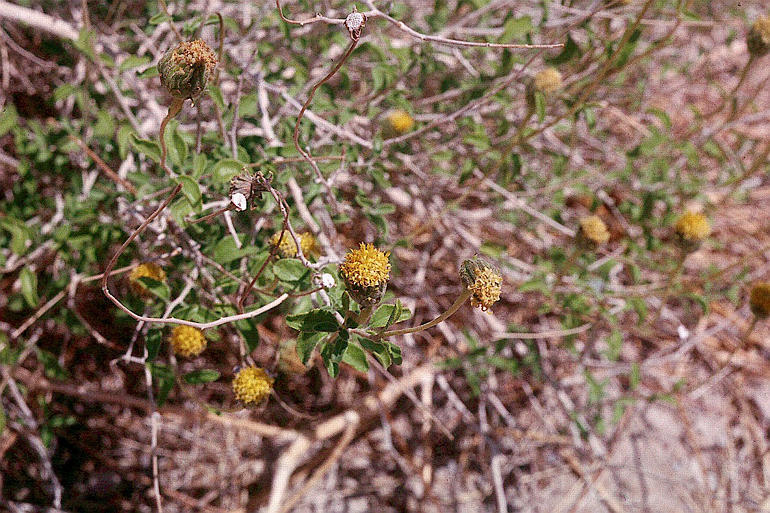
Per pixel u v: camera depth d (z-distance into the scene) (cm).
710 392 57
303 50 50
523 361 50
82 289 49
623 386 56
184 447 51
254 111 42
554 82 42
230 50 45
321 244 40
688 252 44
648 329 49
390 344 33
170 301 40
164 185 42
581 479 53
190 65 32
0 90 49
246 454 51
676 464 54
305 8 46
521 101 52
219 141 42
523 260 57
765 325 60
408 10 52
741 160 56
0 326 47
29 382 45
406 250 56
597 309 49
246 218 40
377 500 52
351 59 51
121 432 51
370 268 32
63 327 49
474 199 57
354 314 33
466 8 56
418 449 53
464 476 53
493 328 53
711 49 65
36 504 48
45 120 52
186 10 47
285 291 38
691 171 58
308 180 43
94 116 47
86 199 43
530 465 53
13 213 44
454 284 56
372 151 43
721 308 60
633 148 53
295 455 48
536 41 53
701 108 70
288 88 47
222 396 51
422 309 55
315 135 46
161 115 45
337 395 53
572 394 55
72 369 51
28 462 49
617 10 46
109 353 51
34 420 45
